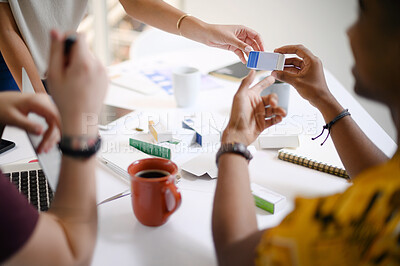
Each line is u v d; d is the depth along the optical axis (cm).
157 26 128
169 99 128
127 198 81
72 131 51
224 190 61
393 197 40
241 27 119
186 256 66
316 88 88
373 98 53
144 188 68
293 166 93
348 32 52
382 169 44
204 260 65
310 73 89
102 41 299
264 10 214
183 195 82
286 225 46
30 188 81
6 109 55
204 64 156
